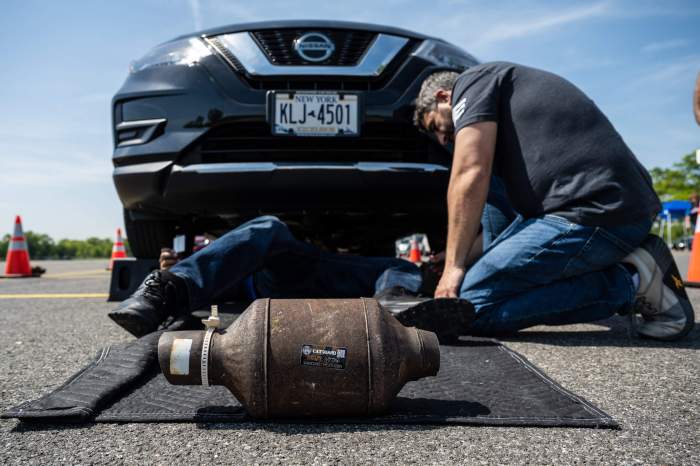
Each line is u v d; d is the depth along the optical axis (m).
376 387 1.08
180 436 1.07
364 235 3.68
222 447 1.02
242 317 1.12
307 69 2.61
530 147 2.03
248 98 2.61
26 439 1.06
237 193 2.64
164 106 2.65
